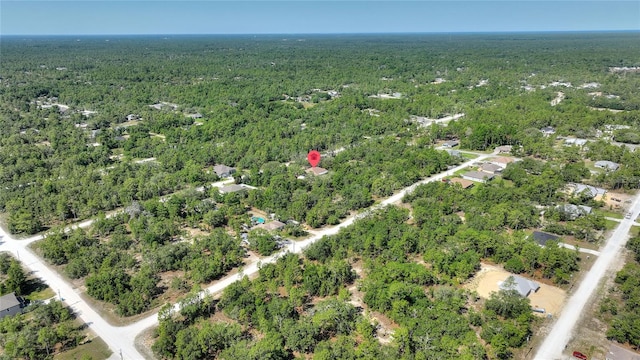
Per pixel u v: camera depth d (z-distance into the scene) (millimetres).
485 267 107688
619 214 133750
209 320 88562
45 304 91562
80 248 112625
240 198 144375
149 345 82500
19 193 146250
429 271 100250
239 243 115188
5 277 105625
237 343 78500
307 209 134875
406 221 129875
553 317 88812
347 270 100750
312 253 109938
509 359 78125
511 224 125375
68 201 140875
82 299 96688
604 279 101875
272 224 126562
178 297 97000
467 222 123688
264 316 85562
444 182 154250
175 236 123312
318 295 97125
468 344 76062
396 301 87000
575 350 80062
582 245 116938
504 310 87625
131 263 106688
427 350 75500
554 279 100812
